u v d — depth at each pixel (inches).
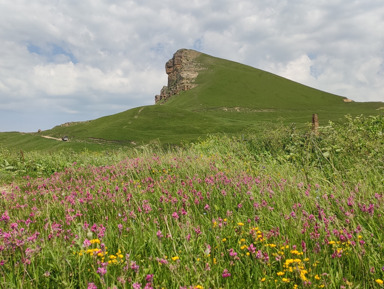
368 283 130.7
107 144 2805.1
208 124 3609.7
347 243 153.1
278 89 6505.9
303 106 5629.9
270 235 167.5
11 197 316.5
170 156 462.6
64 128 3946.9
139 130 3437.5
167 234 172.6
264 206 212.4
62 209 250.5
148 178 333.4
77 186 347.6
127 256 136.7
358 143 378.9
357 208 192.9
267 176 288.4
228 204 229.9
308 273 135.4
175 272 133.8
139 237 176.7
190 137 2859.3
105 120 4030.5
